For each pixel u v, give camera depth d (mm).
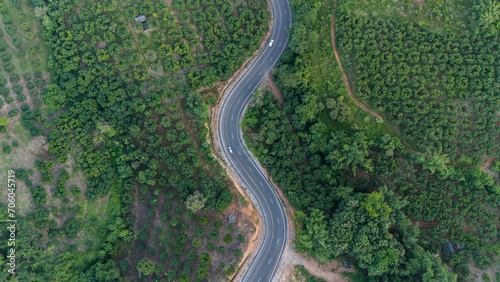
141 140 95312
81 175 90812
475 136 90625
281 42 104125
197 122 96500
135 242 90438
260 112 102562
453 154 92500
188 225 89438
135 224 91812
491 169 91750
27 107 88688
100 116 94812
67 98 93625
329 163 100000
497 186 89500
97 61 95438
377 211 86750
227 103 102312
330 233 87188
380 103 95688
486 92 88812
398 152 95500
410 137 94375
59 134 89375
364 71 95062
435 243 92750
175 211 90875
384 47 94062
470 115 90562
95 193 90188
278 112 99750
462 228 92188
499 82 88000
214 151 99125
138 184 94125
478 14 91250
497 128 88688
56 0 94688
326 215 92688
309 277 91688
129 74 94625
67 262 83938
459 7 93812
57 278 81812
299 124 98625
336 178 98375
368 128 97562
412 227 89312
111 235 87312
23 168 85312
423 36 92938
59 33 93125
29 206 84062
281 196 98438
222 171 94750
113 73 94938
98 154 92375
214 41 98438
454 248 91562
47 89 90562
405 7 95500
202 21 97938
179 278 83062
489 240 89312
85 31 94375
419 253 85188
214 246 88000
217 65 98562
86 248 87625
